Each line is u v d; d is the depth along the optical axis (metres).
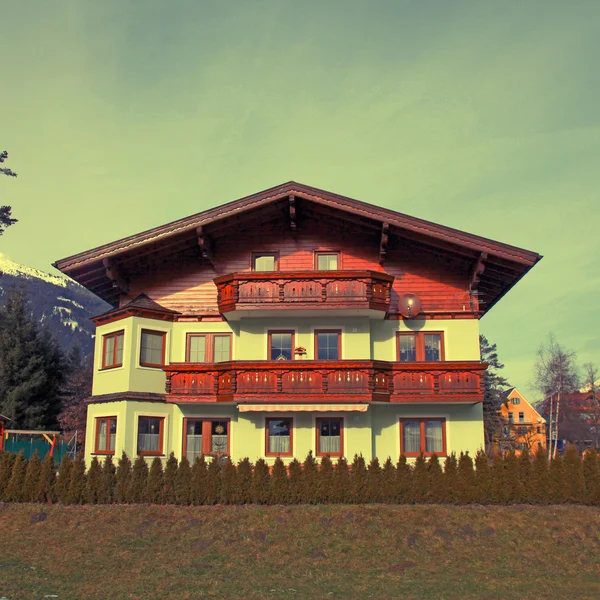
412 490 21.38
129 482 21.81
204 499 21.41
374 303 25.42
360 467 21.64
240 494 21.39
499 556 17.80
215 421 26.67
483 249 24.92
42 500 21.86
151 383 26.27
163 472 21.94
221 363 25.50
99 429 26.81
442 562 17.36
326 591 15.07
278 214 27.41
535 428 80.38
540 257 24.73
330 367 25.11
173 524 19.83
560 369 73.38
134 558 17.36
